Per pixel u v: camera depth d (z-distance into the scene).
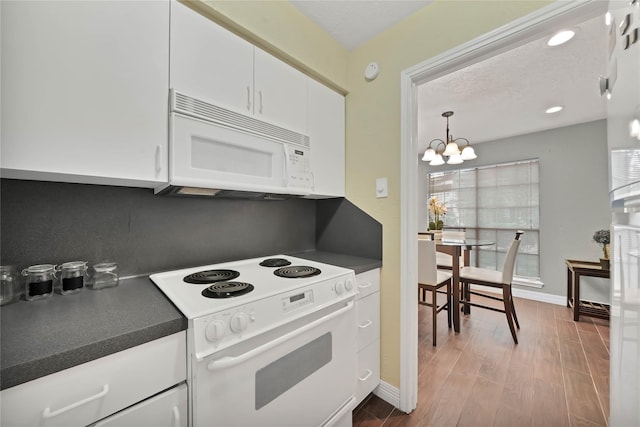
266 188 1.32
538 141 3.62
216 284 1.03
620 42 0.64
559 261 3.44
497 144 3.98
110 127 0.86
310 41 1.58
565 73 2.19
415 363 1.54
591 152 3.25
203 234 1.45
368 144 1.71
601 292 3.15
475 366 1.96
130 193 1.20
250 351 0.83
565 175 3.42
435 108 2.87
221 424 0.79
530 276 3.66
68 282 0.96
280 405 0.95
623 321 0.64
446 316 2.98
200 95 1.08
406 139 1.52
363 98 1.74
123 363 0.65
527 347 2.25
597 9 1.00
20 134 0.71
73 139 0.79
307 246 2.01
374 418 1.46
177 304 0.83
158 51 0.97
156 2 0.98
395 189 1.58
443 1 1.39
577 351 2.17
